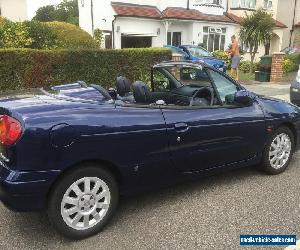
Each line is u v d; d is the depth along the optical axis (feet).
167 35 85.10
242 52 81.97
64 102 11.07
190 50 63.16
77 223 10.83
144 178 12.03
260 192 14.30
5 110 10.41
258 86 47.83
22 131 9.78
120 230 11.49
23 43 36.78
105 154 10.87
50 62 31.45
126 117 11.35
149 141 11.72
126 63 36.58
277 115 15.57
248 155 14.97
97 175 10.94
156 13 83.05
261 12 63.98
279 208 12.98
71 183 10.50
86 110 10.84
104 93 12.03
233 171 16.55
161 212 12.67
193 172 13.33
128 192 11.93
